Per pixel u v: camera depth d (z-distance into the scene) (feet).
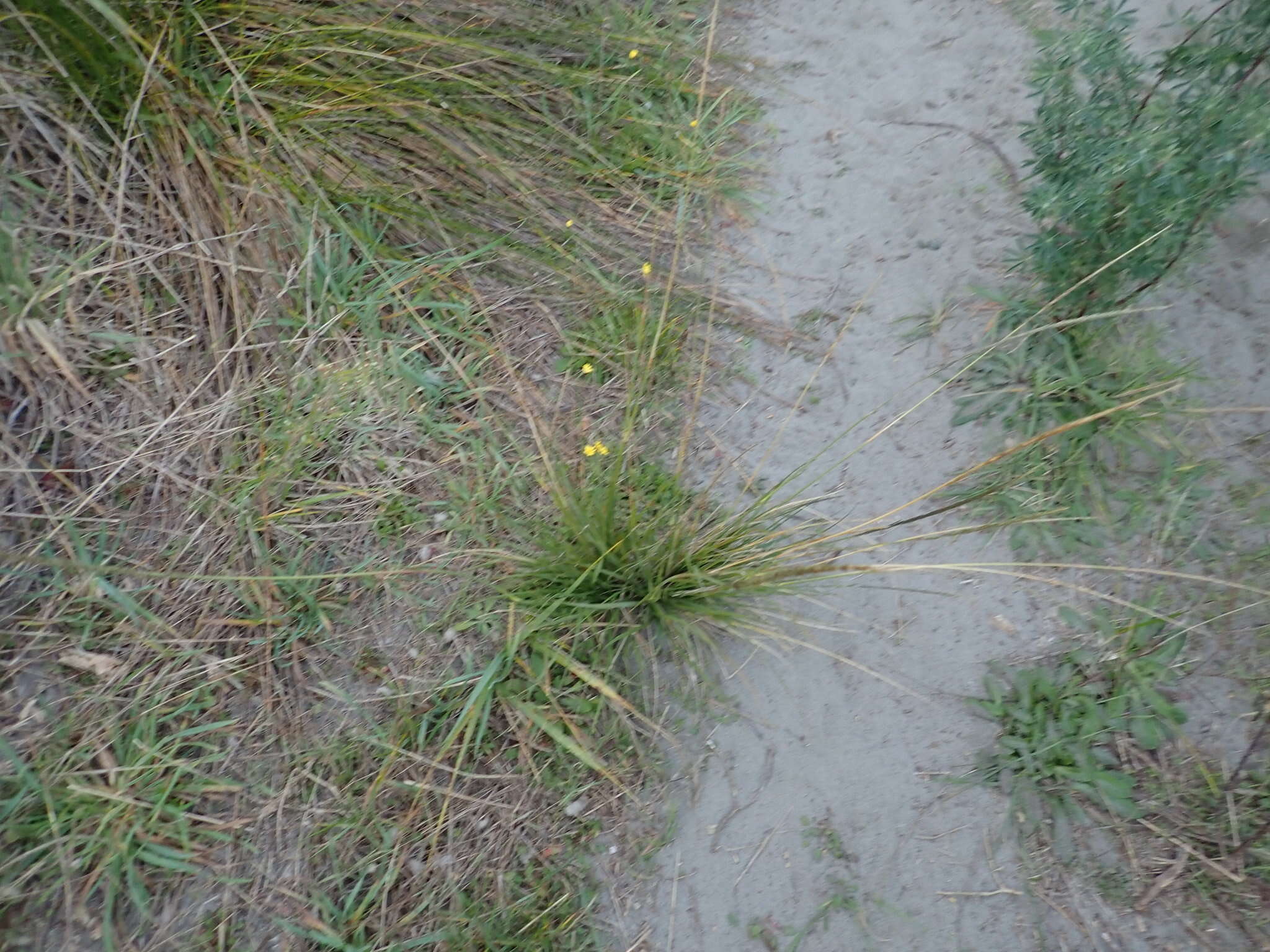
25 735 6.63
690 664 7.82
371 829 6.97
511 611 7.65
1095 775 7.38
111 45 8.43
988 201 10.60
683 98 11.34
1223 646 7.97
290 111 9.32
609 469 8.66
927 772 7.59
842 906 7.09
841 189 10.80
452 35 10.34
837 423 9.23
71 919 6.26
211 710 7.09
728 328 9.75
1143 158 7.91
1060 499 8.73
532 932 6.84
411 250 9.43
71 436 7.54
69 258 7.89
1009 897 7.13
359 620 7.69
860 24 12.21
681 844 7.27
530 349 9.34
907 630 8.18
